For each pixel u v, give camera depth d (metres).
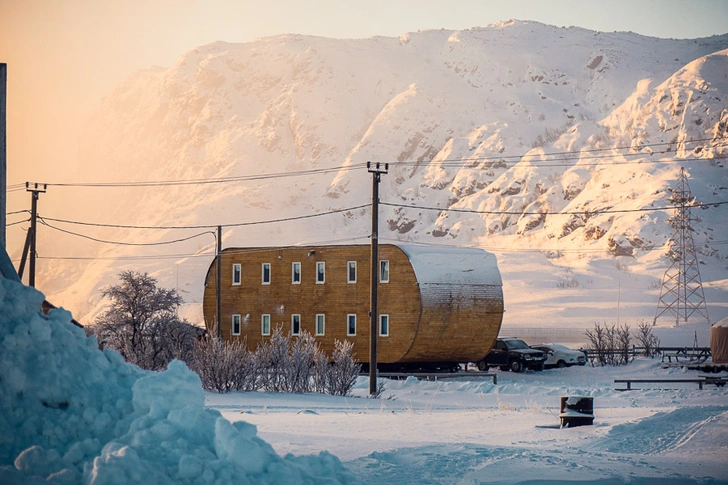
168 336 56.28
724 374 57.75
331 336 64.31
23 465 10.05
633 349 76.75
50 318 12.52
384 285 62.38
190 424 10.91
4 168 15.95
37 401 11.09
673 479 15.45
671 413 24.25
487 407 36.69
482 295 64.31
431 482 14.30
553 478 14.99
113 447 10.21
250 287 68.44
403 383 50.72
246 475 10.38
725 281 184.88
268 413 30.03
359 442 19.08
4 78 16.09
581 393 43.28
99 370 11.89
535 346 70.62
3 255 14.38
